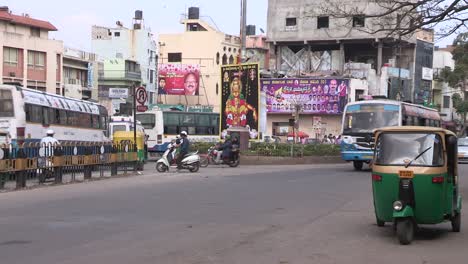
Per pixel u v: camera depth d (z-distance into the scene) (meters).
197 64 68.88
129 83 66.44
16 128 22.22
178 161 25.91
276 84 58.44
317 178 22.38
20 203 14.13
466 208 14.27
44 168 18.66
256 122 35.84
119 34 71.81
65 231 10.17
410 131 10.13
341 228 11.06
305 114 57.75
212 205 13.98
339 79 56.22
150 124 39.75
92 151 21.25
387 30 19.69
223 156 30.33
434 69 70.25
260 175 23.80
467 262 8.23
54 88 54.25
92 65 64.81
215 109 69.19
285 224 11.38
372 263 8.09
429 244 9.61
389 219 10.12
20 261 7.84
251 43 70.62
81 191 17.08
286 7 63.38
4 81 48.94
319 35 61.47
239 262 7.98
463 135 68.75
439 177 9.67
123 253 8.40
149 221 11.40
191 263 7.85
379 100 28.09
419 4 17.39
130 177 22.56
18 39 50.34
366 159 27.05
